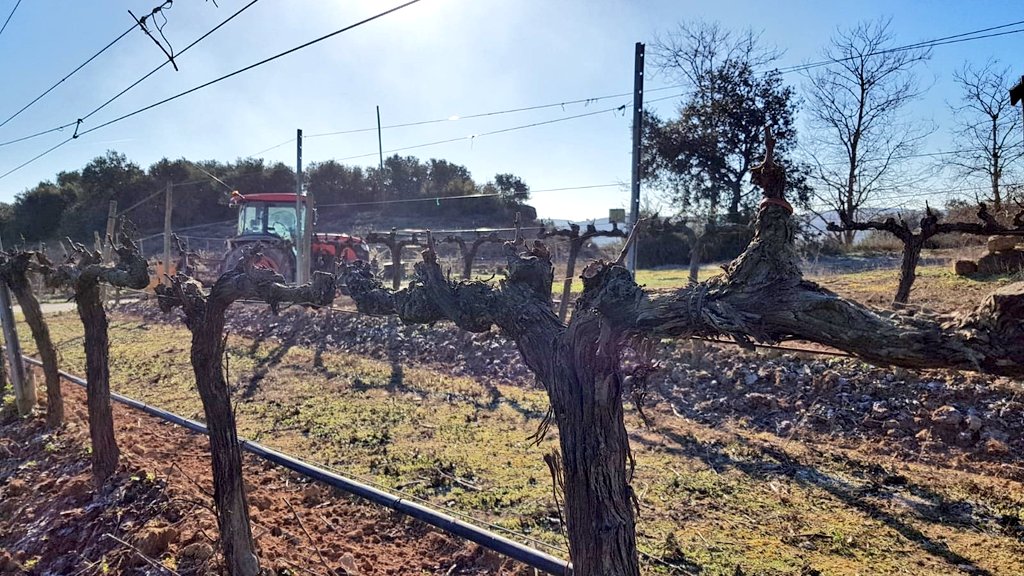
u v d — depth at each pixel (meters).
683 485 5.20
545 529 4.42
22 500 5.67
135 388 8.97
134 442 6.23
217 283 3.76
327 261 14.91
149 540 4.30
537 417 7.09
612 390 2.14
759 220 1.80
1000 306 1.34
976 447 5.76
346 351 11.01
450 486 5.23
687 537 4.34
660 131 24.00
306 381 8.98
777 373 7.32
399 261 12.01
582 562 2.21
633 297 2.04
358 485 3.99
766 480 5.30
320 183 39.88
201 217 38.97
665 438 6.34
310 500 5.01
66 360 11.57
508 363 9.09
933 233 7.27
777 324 1.72
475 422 6.95
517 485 5.20
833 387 6.88
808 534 4.39
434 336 10.52
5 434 7.41
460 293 2.62
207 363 3.76
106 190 38.84
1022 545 4.22
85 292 5.30
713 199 23.31
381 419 7.08
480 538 3.27
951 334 1.43
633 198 7.76
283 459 4.46
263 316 13.61
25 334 15.11
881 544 4.25
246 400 8.10
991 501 4.86
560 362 2.24
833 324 1.61
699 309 1.83
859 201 20.80
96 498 5.23
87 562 4.47
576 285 12.62
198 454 5.99
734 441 6.21
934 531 4.44
